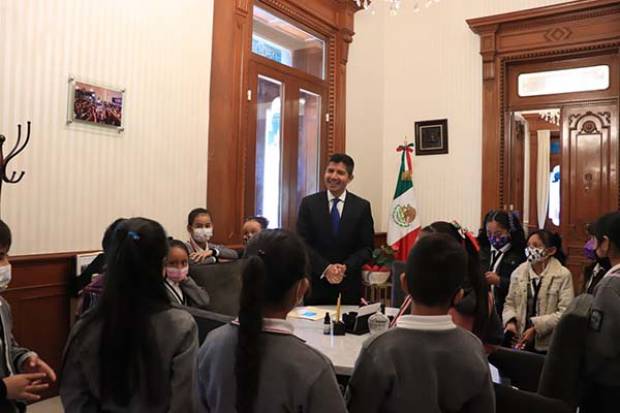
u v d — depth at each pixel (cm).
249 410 109
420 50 601
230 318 210
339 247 311
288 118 502
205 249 340
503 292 337
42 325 308
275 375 112
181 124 392
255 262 117
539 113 543
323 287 299
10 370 167
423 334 128
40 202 306
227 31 428
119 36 347
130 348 134
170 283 250
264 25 483
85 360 137
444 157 583
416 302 133
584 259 513
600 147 513
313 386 111
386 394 128
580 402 189
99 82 335
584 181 520
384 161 621
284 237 123
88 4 328
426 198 591
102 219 340
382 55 622
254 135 459
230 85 429
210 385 119
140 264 140
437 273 129
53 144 312
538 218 539
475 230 560
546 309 303
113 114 343
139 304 138
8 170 291
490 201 551
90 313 142
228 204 426
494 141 550
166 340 139
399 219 568
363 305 255
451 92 580
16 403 166
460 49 576
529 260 312
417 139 598
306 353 116
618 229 198
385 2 621
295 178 512
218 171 421
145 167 366
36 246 305
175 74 386
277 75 488
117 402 134
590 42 504
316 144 541
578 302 189
